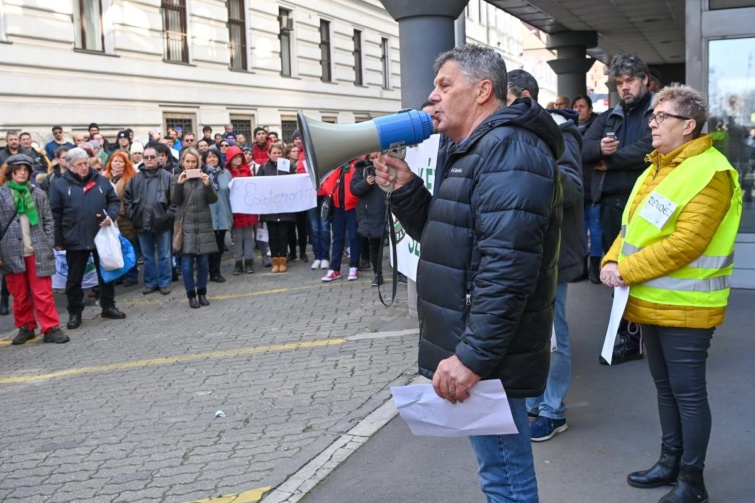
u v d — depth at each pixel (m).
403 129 2.69
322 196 10.69
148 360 6.64
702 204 3.24
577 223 4.16
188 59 19.09
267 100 22.36
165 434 4.78
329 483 3.88
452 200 2.51
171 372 6.18
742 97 7.29
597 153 5.40
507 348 2.40
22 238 7.35
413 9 6.44
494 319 2.35
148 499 3.88
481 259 2.43
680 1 12.96
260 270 11.20
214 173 10.27
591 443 4.18
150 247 9.73
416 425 2.63
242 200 10.49
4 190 7.31
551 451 4.11
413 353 6.15
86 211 8.00
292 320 7.73
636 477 3.66
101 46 16.36
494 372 2.50
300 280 10.10
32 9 14.34
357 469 4.02
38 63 14.48
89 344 7.42
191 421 4.98
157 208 9.46
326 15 25.47
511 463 2.64
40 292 7.49
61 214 7.99
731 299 7.05
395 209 2.92
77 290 8.14
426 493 3.70
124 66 16.73
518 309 2.37
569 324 6.53
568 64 17.53
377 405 4.97
